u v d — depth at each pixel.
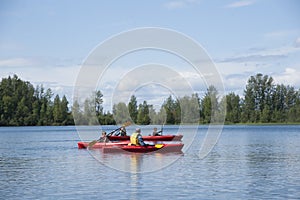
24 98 93.81
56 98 94.62
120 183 17.80
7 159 26.61
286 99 91.56
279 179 18.45
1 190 16.59
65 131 73.56
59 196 15.52
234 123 91.44
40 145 38.38
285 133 59.66
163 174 20.03
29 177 19.45
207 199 14.95
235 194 15.62
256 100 92.62
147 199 15.01
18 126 95.50
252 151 31.08
